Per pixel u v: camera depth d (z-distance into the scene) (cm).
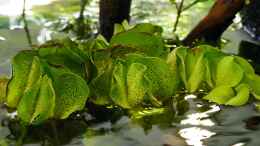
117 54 20
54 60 19
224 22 24
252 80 20
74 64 19
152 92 19
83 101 18
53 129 17
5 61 22
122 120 18
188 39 25
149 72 19
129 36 21
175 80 19
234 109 19
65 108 18
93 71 20
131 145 17
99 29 25
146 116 18
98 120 18
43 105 18
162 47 21
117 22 24
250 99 20
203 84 20
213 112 19
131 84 19
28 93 18
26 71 19
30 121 18
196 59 20
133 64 18
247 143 17
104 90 19
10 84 18
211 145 17
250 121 18
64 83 18
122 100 19
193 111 19
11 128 17
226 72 20
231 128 18
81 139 17
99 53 20
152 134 17
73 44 21
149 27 22
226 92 19
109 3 24
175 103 19
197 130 18
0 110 19
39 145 16
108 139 17
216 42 25
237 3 23
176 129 18
